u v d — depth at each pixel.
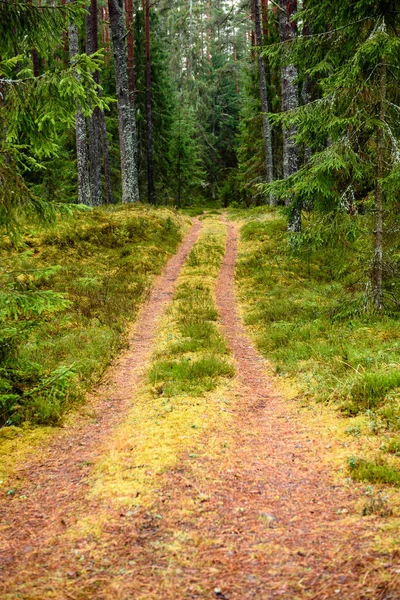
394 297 10.30
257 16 27.48
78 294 14.27
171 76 51.84
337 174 10.23
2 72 6.48
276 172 34.22
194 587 3.00
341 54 10.42
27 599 2.91
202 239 23.53
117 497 4.27
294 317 11.88
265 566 3.20
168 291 15.84
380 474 4.36
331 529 3.62
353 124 9.62
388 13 9.58
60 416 6.78
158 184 40.09
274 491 4.39
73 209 6.42
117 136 38.34
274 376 8.45
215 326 11.73
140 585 3.04
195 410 6.56
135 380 8.60
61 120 6.20
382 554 3.12
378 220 10.11
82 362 9.09
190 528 3.73
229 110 57.28
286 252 17.28
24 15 6.32
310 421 6.18
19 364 6.84
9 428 6.21
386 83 9.98
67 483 4.81
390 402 5.95
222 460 5.04
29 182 23.98
